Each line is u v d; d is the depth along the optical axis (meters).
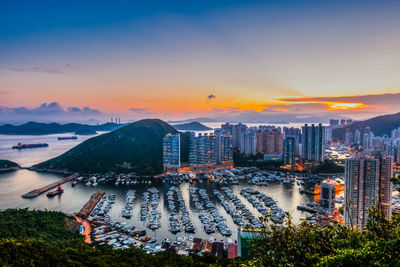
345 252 29.33
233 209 168.38
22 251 71.25
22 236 108.50
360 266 28.05
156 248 117.19
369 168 132.75
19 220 124.94
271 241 37.34
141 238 131.88
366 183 133.62
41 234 115.69
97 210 169.00
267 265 35.62
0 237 104.00
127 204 182.62
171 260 90.69
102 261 79.06
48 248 78.44
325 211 163.75
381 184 132.88
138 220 156.38
